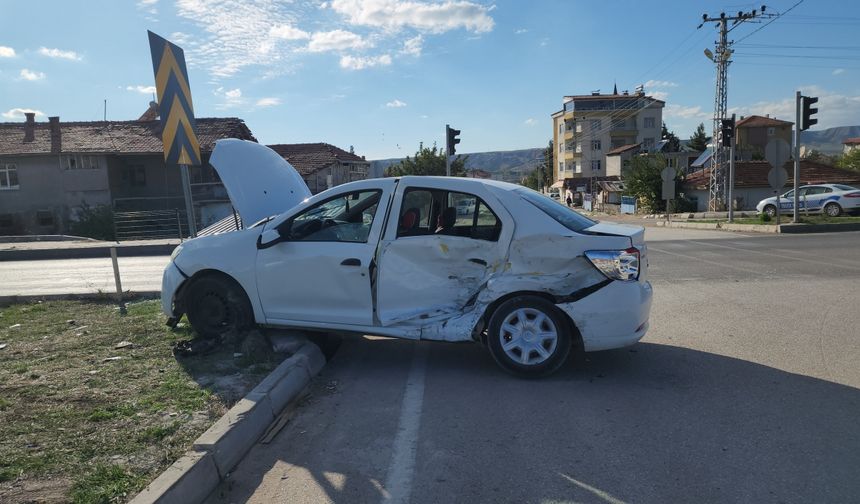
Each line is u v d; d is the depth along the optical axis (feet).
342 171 163.02
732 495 10.41
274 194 22.34
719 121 124.88
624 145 293.43
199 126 124.47
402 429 13.50
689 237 62.64
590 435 12.96
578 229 16.60
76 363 16.94
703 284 31.89
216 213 116.78
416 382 16.66
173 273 19.15
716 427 13.23
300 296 17.84
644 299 16.24
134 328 20.75
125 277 40.86
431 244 17.01
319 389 16.21
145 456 11.32
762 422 13.46
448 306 17.08
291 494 10.75
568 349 16.29
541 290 16.10
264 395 13.92
